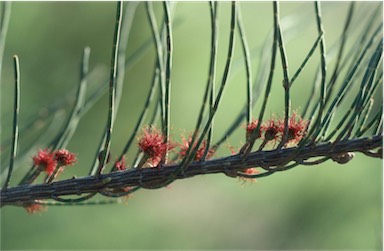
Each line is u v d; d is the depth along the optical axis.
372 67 0.34
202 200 0.90
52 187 0.35
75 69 0.81
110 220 0.83
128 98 0.83
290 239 0.85
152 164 0.35
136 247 0.84
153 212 0.88
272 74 0.33
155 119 0.36
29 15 0.79
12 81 0.77
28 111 0.75
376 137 0.34
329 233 0.82
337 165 0.81
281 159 0.34
